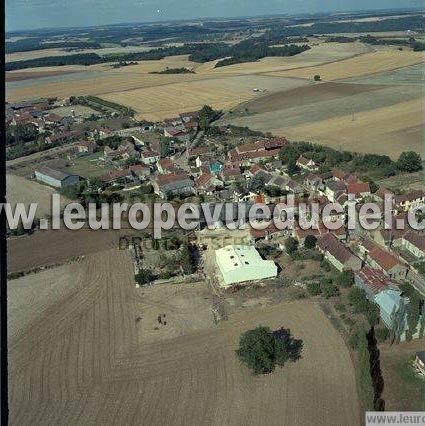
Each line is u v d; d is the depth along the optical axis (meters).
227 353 61.81
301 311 69.50
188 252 81.69
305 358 60.03
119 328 67.69
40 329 68.00
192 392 55.59
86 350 63.47
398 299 66.19
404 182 114.44
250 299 73.12
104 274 81.69
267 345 57.88
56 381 58.16
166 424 51.31
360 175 120.06
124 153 144.25
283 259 83.88
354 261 76.50
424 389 54.56
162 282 78.44
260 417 51.56
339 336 63.75
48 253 89.50
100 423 51.88
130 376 58.62
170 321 68.81
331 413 51.62
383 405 52.44
